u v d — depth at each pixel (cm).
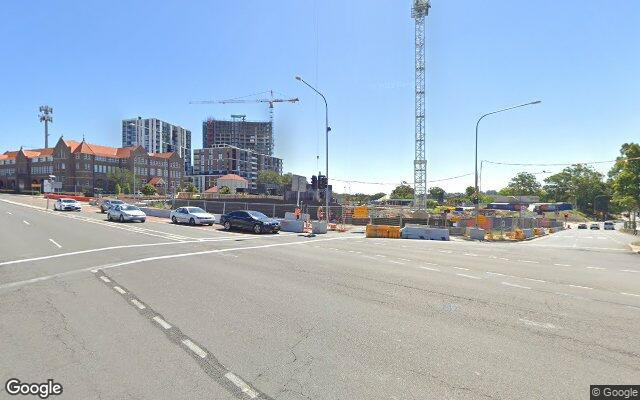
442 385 430
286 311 704
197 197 7781
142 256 1358
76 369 459
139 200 7138
